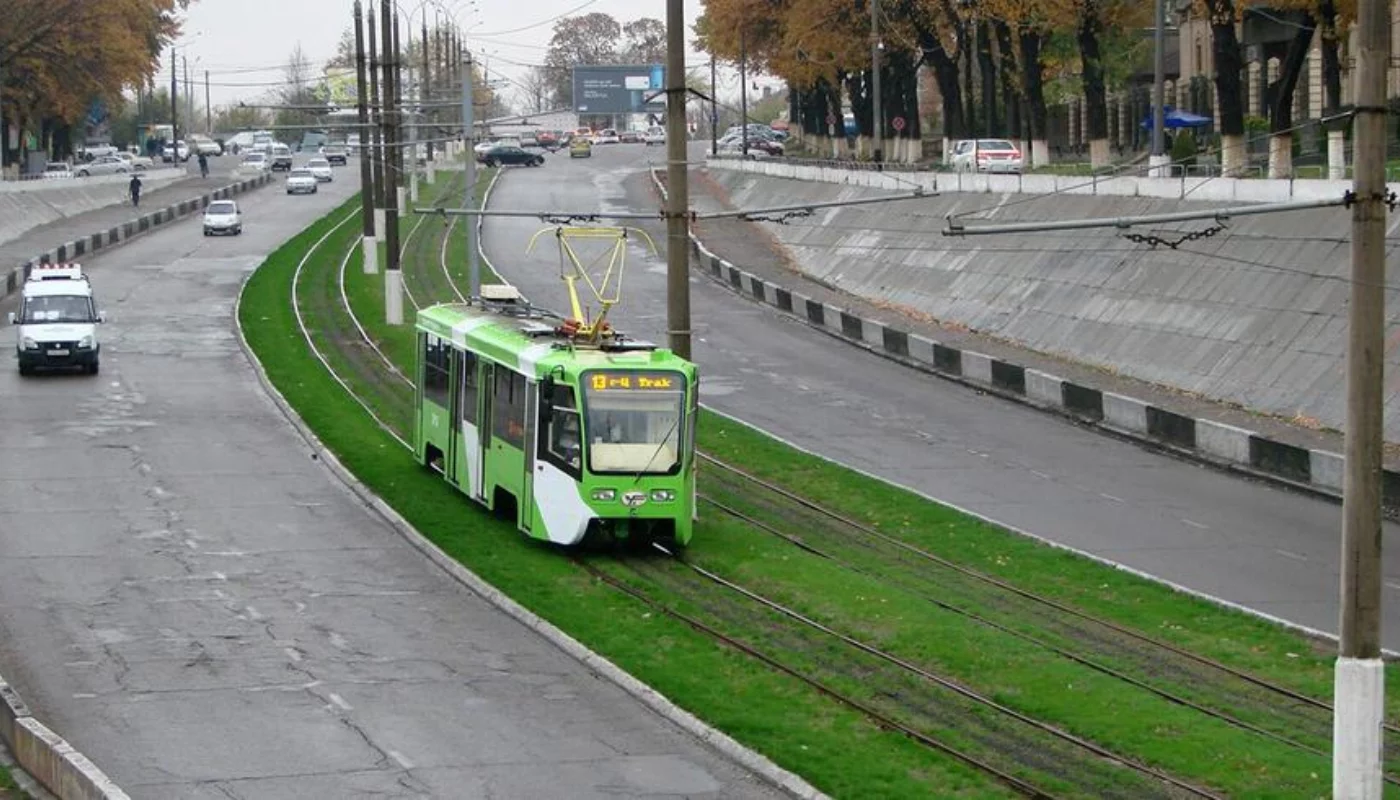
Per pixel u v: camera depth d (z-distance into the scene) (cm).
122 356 7388
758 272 10200
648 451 4181
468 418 4750
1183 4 10744
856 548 4422
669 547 4303
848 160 13788
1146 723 2909
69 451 5422
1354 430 2414
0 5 13800
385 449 5494
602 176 17100
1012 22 10262
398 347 7588
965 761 2695
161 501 4750
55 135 19138
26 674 3172
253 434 5784
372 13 12706
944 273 8744
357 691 3092
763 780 2633
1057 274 7819
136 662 3259
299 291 9356
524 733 2859
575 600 3703
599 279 10169
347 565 4091
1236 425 5738
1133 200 7900
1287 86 7588
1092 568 4219
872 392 6800
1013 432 6066
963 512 4825
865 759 2673
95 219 13350
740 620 3609
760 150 19250
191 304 8981
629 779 2634
